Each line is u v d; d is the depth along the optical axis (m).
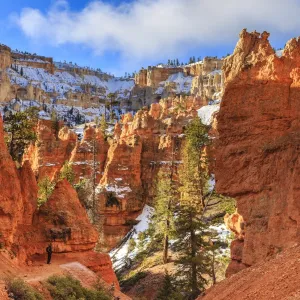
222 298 21.41
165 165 73.44
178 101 123.25
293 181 24.70
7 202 32.81
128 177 74.12
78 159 81.50
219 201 62.78
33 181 38.72
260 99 29.58
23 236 35.41
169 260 53.31
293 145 26.42
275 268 20.34
